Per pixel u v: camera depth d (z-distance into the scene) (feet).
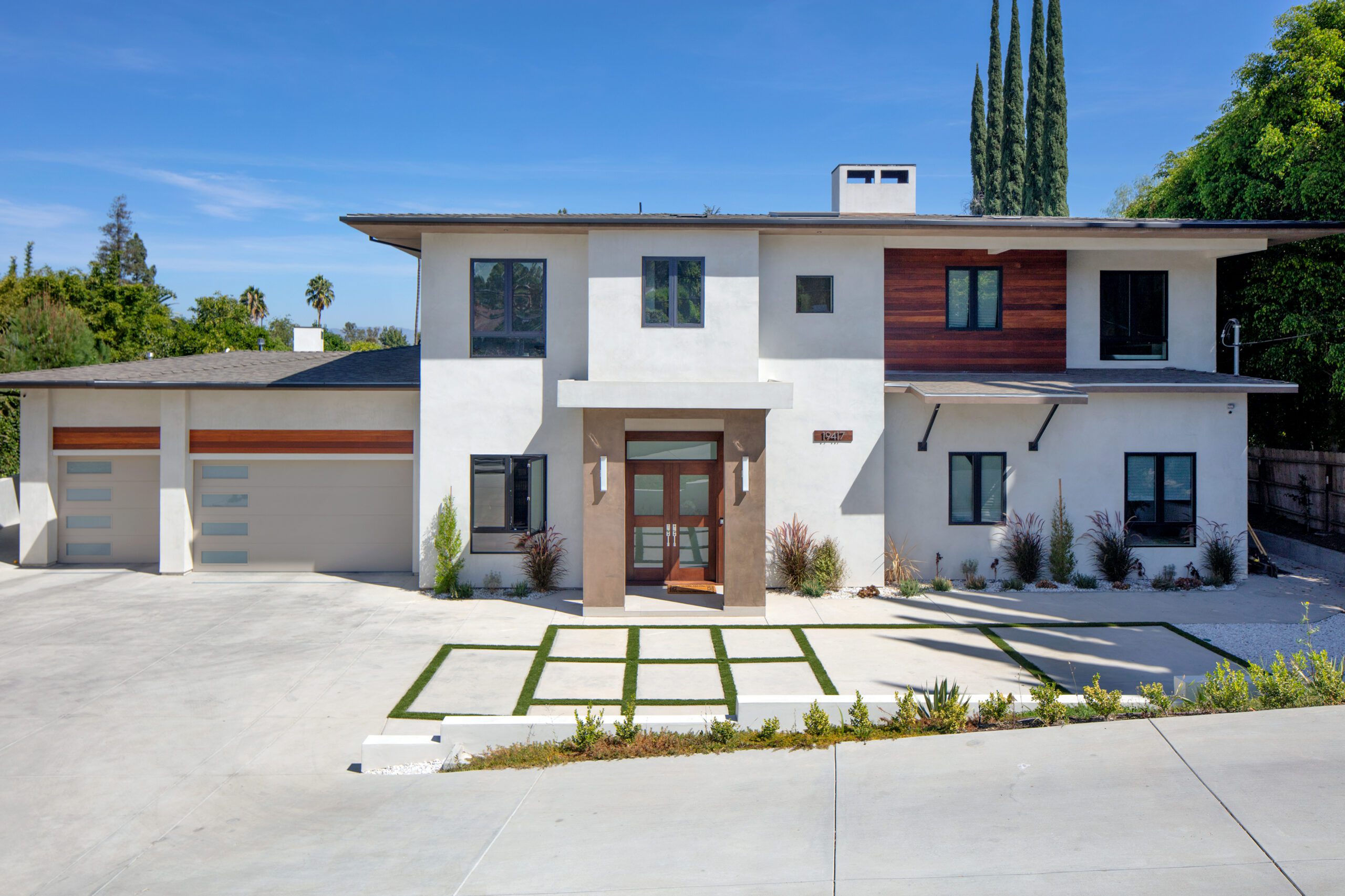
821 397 54.49
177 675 38.60
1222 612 49.19
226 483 59.82
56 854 23.77
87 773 29.09
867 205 63.16
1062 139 135.64
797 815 24.02
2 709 34.55
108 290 141.38
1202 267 59.77
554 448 54.03
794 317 54.34
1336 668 32.40
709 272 50.21
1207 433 56.49
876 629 46.19
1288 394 66.33
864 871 20.57
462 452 53.93
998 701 30.89
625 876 21.06
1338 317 59.41
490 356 53.78
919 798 24.49
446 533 52.90
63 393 61.05
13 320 103.14
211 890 21.40
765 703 31.24
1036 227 52.47
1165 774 24.53
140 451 60.80
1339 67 58.29
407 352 72.49
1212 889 18.53
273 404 59.11
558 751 29.91
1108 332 59.72
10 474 88.43
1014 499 56.70
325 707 34.99
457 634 45.16
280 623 46.96
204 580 57.41
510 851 22.74
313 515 59.77
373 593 53.88
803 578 53.83
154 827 25.40
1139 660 40.47
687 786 26.61
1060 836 21.49
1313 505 63.82
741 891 20.02
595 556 48.98
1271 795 22.66
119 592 53.83
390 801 26.68
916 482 56.70
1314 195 57.88
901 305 58.29
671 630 46.26
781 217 50.29
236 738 31.96
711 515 54.90
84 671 39.11
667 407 47.83
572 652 42.47
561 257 53.47
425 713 34.45
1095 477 56.59
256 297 265.13
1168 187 72.59
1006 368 58.75
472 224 50.80
